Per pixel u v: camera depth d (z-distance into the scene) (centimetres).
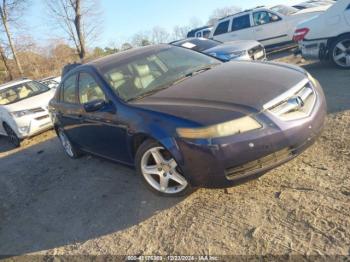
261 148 306
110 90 415
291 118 322
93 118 445
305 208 302
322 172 348
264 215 308
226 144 302
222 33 1403
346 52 729
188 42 933
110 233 349
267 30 1270
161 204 372
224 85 359
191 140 311
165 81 420
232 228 303
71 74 530
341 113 483
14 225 427
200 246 294
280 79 357
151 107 358
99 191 449
